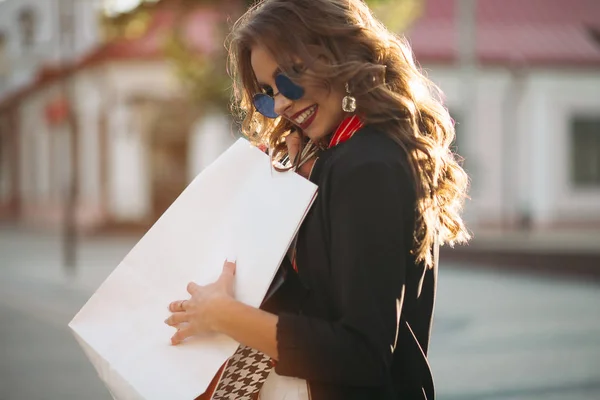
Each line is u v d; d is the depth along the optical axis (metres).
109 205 21.95
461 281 11.68
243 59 1.62
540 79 21.25
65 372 5.91
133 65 21.47
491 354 6.38
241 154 1.59
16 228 24.50
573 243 16.30
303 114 1.54
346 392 1.43
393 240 1.36
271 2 1.52
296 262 1.51
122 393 1.49
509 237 18.12
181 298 1.53
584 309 8.72
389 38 1.59
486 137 21.27
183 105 21.34
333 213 1.40
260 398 1.57
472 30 18.22
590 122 21.47
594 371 5.75
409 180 1.42
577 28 22.72
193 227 1.57
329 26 1.49
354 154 1.42
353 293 1.34
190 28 20.44
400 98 1.50
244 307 1.41
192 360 1.48
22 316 8.54
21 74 26.27
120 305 1.55
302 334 1.36
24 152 26.50
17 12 25.08
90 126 22.11
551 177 21.27
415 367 1.50
